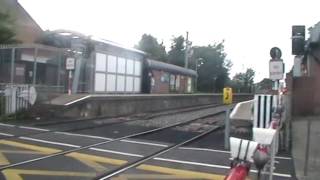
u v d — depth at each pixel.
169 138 17.62
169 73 47.59
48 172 10.41
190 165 11.99
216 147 15.44
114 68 32.81
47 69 26.64
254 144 5.45
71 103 24.94
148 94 37.38
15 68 25.98
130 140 16.53
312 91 22.20
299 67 24.09
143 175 10.53
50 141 15.41
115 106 29.55
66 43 26.25
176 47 83.88
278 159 13.02
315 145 15.53
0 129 18.27
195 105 48.09
